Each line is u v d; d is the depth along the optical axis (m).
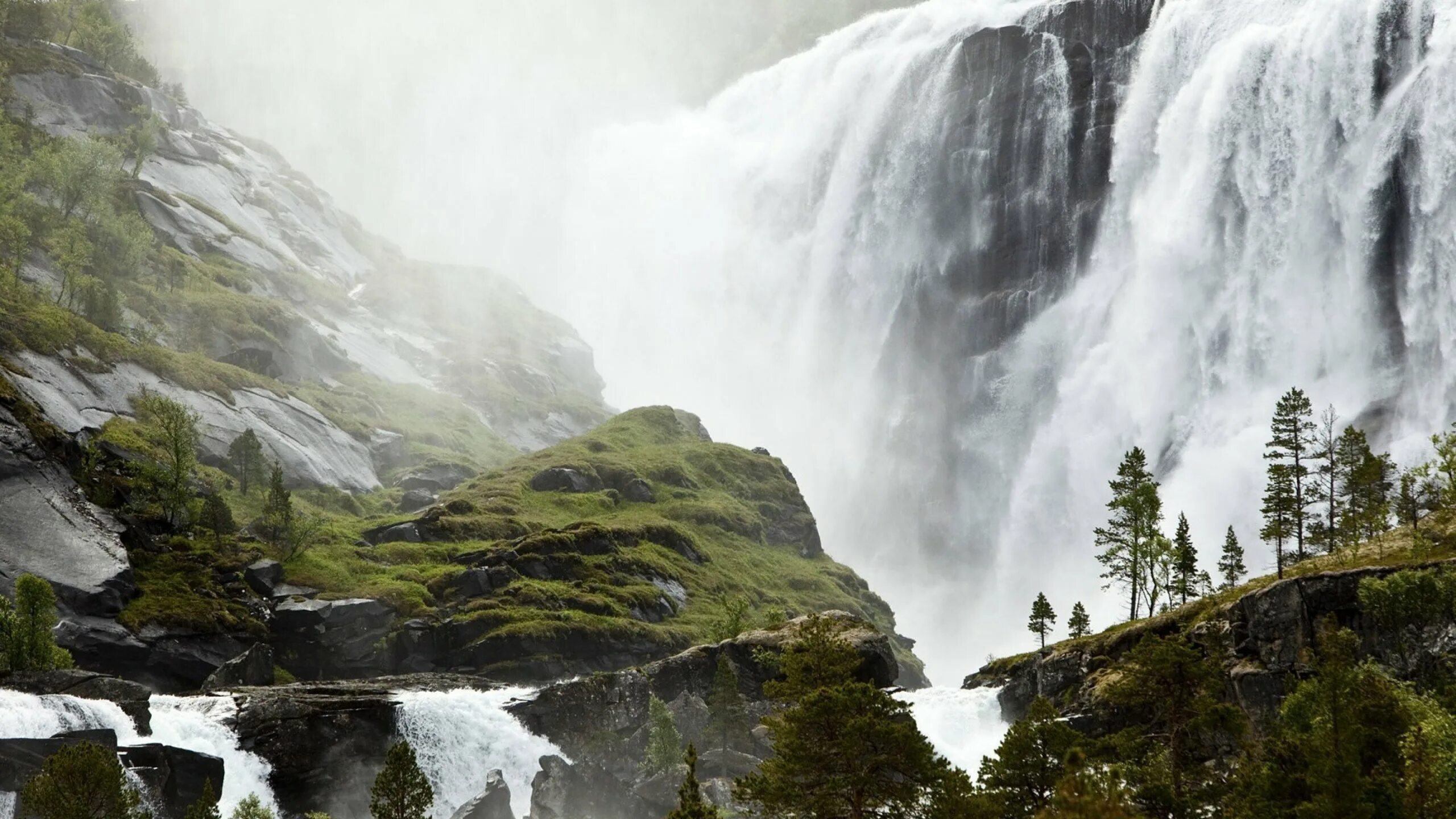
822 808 75.50
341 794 115.94
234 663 141.00
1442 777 74.06
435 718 121.25
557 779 106.06
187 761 101.00
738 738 118.81
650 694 131.12
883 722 73.94
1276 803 71.62
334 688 130.12
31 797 79.25
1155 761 79.25
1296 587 104.62
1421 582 98.50
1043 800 73.06
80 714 104.12
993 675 137.25
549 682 158.00
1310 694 86.88
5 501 148.12
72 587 141.00
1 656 119.75
